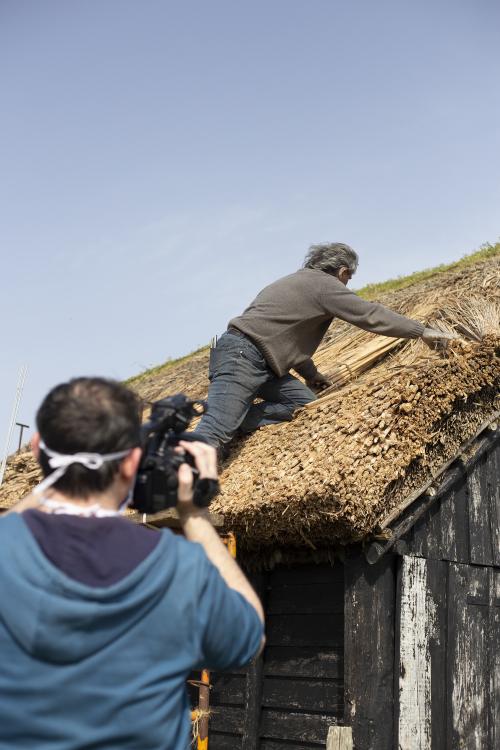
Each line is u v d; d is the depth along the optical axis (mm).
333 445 4602
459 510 5156
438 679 4715
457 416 4875
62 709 1403
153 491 1686
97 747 1411
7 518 1516
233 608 1578
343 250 5379
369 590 4645
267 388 5527
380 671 4527
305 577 5148
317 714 4840
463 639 4918
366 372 5691
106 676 1429
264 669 5195
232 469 5184
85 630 1420
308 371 5730
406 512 4734
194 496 1720
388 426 4504
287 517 4504
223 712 5371
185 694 1577
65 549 1463
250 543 5172
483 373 4879
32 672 1409
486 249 11945
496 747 4910
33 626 1403
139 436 1640
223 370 5113
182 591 1504
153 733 1449
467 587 5051
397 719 4473
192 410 1812
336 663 4816
